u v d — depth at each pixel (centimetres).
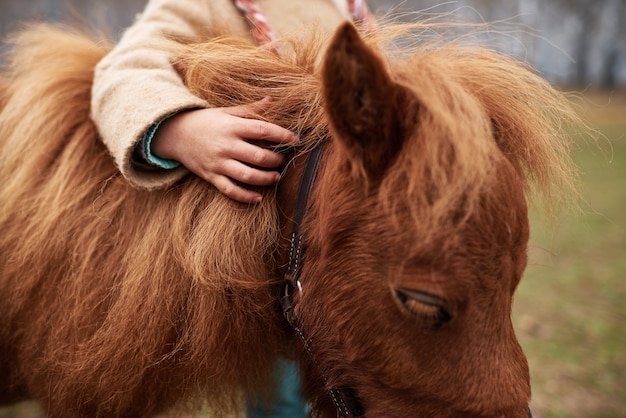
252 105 150
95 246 154
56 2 645
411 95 120
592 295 473
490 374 119
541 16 2312
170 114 143
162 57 156
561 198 137
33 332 162
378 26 156
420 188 113
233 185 143
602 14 2638
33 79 174
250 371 157
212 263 143
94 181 161
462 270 114
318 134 143
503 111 130
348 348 130
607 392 329
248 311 147
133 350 147
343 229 127
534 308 445
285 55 161
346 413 140
